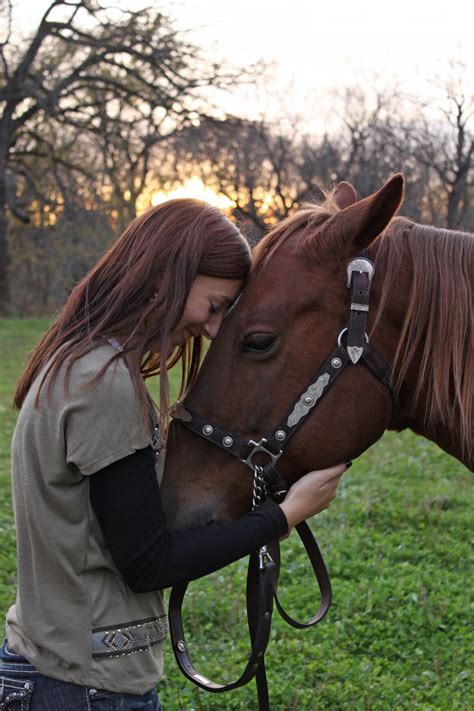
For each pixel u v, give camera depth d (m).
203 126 23.27
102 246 25.77
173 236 1.76
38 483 1.67
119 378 1.64
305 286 1.90
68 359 1.67
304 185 27.86
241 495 1.92
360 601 4.10
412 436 8.27
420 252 1.99
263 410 1.89
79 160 25.94
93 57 22.47
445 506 5.79
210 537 1.72
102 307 1.74
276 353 1.88
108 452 1.61
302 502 1.86
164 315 1.72
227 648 3.66
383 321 1.95
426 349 1.95
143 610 1.75
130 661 1.71
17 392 1.81
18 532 1.72
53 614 1.67
